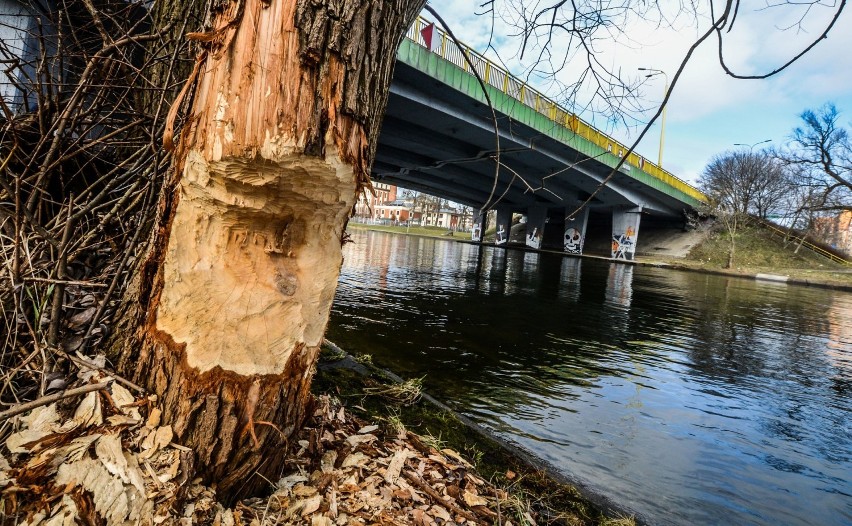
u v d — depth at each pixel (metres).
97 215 2.09
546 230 41.78
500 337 7.02
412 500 1.67
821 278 21.17
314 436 1.78
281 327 1.40
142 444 1.30
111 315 1.86
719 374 5.99
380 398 2.84
